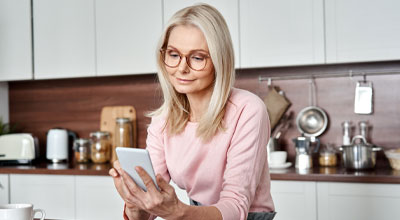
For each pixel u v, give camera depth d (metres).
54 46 3.35
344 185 2.56
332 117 3.12
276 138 3.08
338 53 2.80
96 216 3.01
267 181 1.44
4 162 3.41
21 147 3.38
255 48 2.93
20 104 3.83
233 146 1.32
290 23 2.87
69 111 3.72
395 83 3.02
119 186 1.14
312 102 3.16
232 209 1.16
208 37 1.23
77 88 3.69
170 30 1.29
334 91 3.12
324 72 3.14
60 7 3.34
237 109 1.33
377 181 2.49
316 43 2.83
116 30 3.21
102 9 3.24
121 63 3.21
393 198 2.48
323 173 2.61
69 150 3.70
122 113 3.55
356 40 2.77
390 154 2.80
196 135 1.36
